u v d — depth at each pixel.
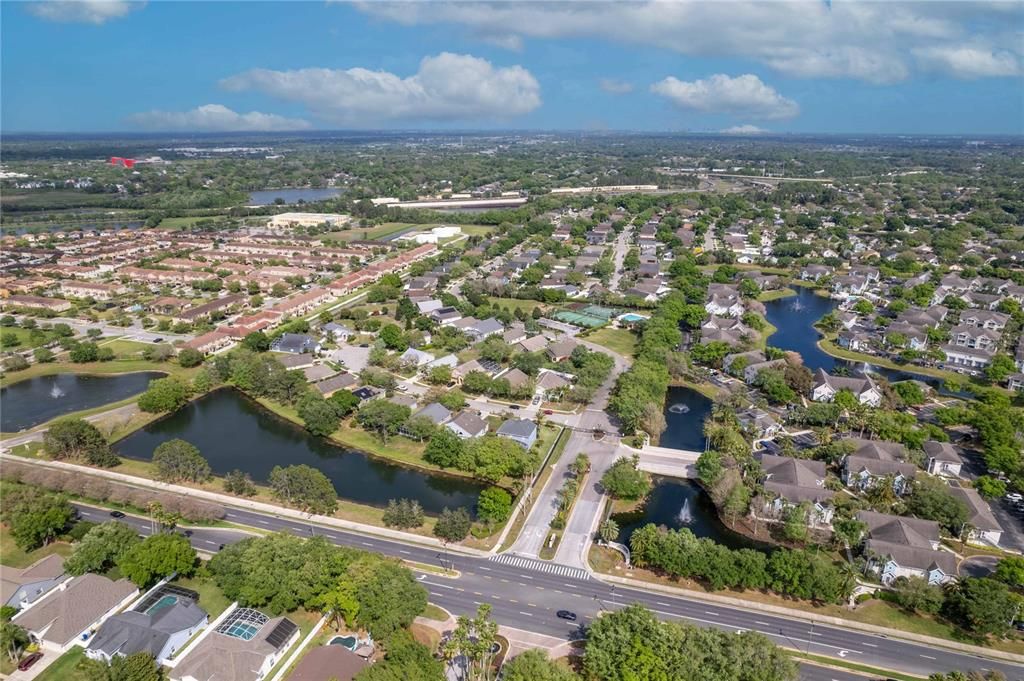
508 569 147.62
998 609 126.50
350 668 110.44
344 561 132.38
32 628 121.94
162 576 138.62
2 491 161.38
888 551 144.38
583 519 166.88
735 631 128.62
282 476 172.25
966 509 160.12
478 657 111.50
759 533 163.12
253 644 117.38
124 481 183.50
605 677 109.50
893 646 126.56
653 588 142.25
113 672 106.88
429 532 160.88
